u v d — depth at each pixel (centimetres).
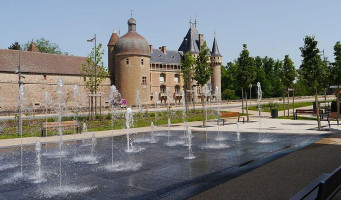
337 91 2398
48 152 1136
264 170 724
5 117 3328
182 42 7688
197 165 852
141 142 1367
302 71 1666
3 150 1195
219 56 7356
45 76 4981
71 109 4650
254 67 2511
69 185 680
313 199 363
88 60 3130
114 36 6525
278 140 1314
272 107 4169
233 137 1469
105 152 1117
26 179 742
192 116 3141
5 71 4544
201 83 2311
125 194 600
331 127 1777
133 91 5875
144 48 6041
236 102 5584
